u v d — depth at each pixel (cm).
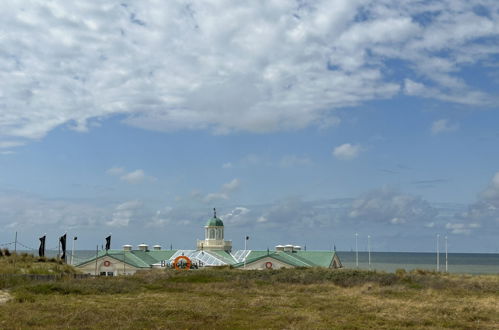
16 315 3067
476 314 3534
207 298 4341
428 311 3653
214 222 11538
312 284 5909
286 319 3198
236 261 10431
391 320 3244
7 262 6425
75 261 10844
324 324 3028
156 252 11788
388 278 6106
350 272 6662
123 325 2862
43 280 5331
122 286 5025
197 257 10625
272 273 6681
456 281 5816
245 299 4306
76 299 4041
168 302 3916
